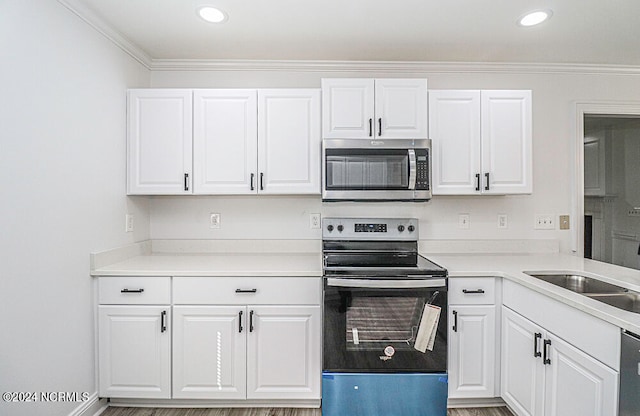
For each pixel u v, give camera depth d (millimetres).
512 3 1841
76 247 1863
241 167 2338
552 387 1614
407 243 2564
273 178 2344
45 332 1649
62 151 1749
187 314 2043
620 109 2693
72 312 1838
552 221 2705
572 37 2221
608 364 1299
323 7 1889
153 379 2047
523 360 1836
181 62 2605
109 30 2086
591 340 1384
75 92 1837
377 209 2686
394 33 2178
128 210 2361
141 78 2510
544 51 2434
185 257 2467
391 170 2275
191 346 2051
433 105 2346
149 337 2041
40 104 1605
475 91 2354
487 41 2285
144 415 2051
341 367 1974
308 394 2066
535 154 2695
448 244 2676
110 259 2141
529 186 2371
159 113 2326
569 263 2279
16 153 1484
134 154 2322
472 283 2059
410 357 1974
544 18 1986
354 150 2268
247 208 2670
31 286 1567
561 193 2705
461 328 2061
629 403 1204
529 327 1786
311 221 2670
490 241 2684
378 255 2428
